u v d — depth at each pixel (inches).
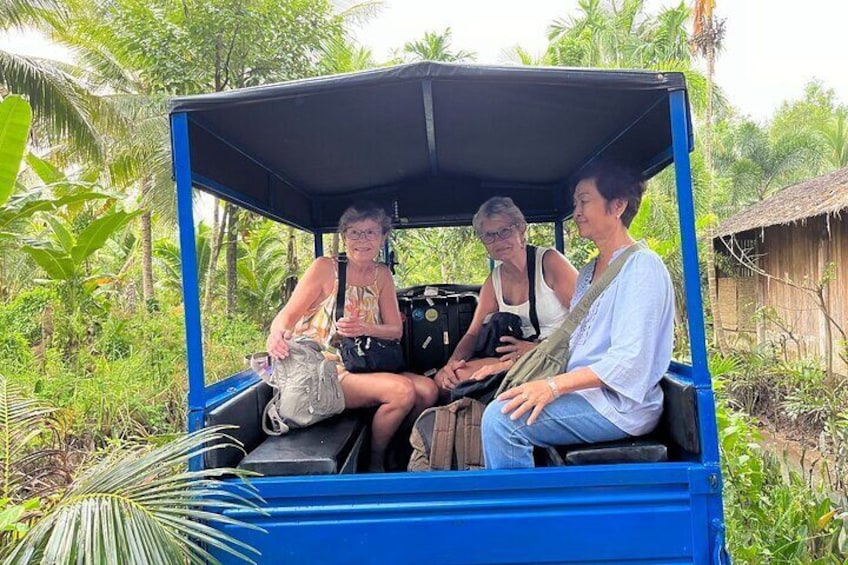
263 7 341.4
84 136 373.1
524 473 67.4
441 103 86.7
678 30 538.6
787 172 784.9
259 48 342.6
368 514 67.6
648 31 600.7
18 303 344.8
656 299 75.8
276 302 459.2
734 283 463.5
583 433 75.7
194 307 75.9
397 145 112.3
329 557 67.6
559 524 66.8
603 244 86.2
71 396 218.7
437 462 83.1
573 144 113.1
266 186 118.3
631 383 74.0
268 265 470.3
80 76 455.2
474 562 66.9
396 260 174.1
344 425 91.2
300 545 67.7
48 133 366.0
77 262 318.0
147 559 59.9
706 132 417.1
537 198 154.3
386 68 72.2
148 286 489.1
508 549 66.8
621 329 75.8
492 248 107.2
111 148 443.8
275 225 481.1
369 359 101.0
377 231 103.2
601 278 80.9
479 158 126.6
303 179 132.5
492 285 112.8
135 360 274.4
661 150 97.2
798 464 218.7
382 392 97.6
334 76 73.1
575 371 75.6
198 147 82.9
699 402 70.0
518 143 112.9
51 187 305.1
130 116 408.5
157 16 354.3
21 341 286.5
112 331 310.8
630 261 78.4
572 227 172.2
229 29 335.6
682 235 72.7
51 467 139.7
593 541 66.8
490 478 67.2
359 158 120.1
